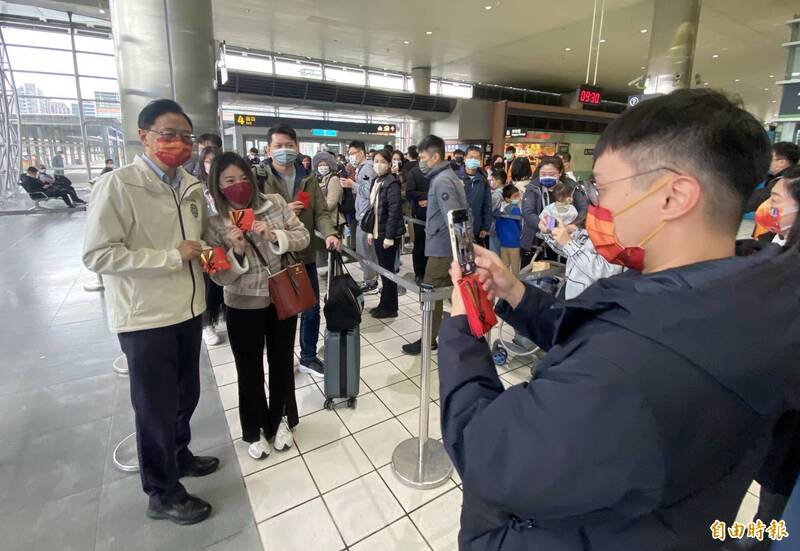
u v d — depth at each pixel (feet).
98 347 9.74
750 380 1.26
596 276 6.04
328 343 7.10
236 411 7.39
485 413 1.61
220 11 28.04
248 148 37.76
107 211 4.32
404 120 49.14
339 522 5.21
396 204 10.98
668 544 1.44
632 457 1.29
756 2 25.75
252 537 4.97
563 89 58.08
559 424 1.34
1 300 12.86
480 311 2.17
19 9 31.12
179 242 4.89
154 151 4.61
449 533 5.10
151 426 4.82
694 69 44.62
